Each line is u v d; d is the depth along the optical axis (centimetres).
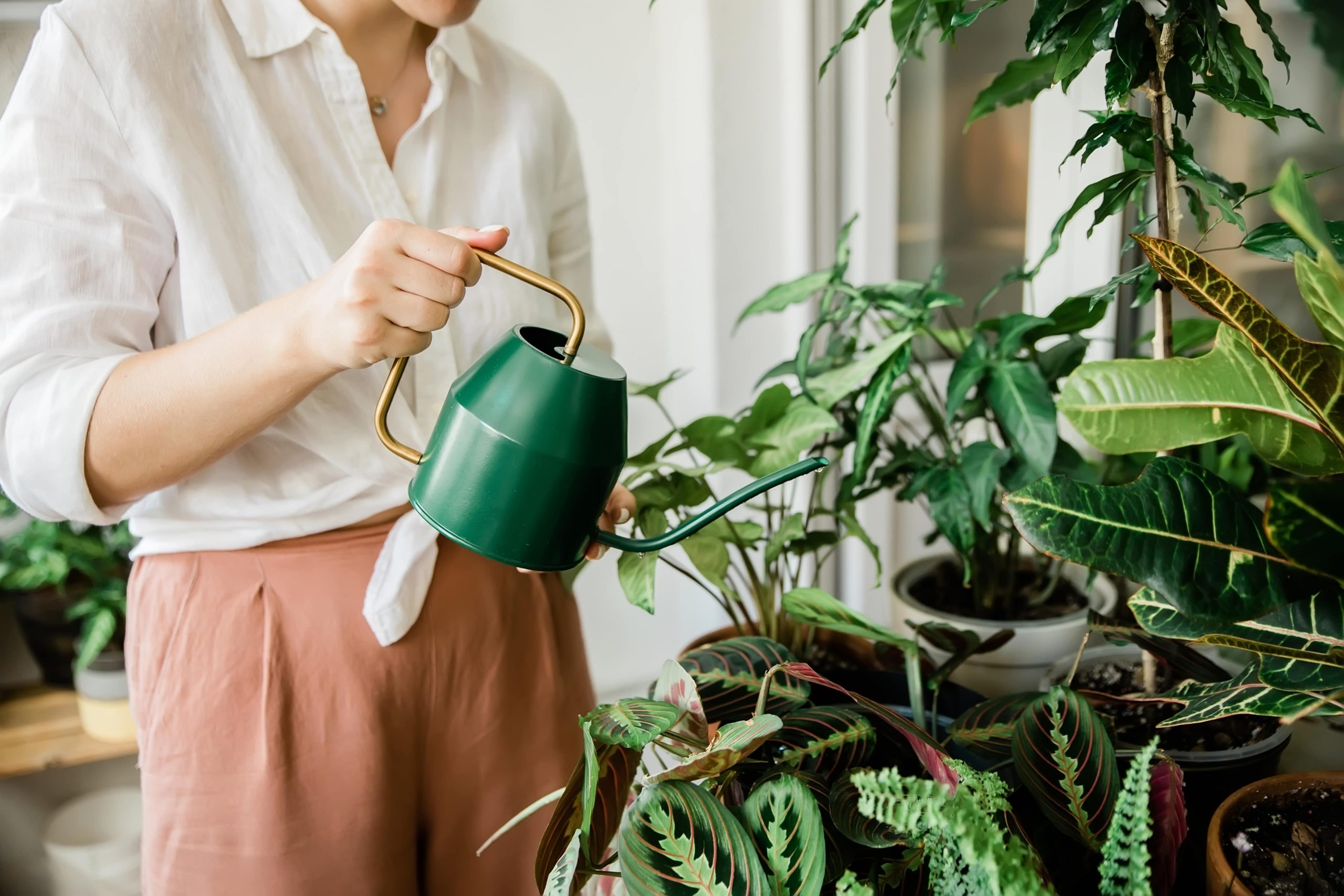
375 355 63
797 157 144
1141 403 52
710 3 136
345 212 85
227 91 78
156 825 84
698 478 92
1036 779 54
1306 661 47
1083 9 59
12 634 161
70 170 72
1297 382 45
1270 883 51
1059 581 115
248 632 81
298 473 83
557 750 96
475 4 78
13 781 160
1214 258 113
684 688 58
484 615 89
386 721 84
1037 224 137
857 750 59
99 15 73
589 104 152
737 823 47
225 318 79
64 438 68
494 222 96
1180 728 76
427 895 95
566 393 57
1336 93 99
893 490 151
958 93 144
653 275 162
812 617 75
